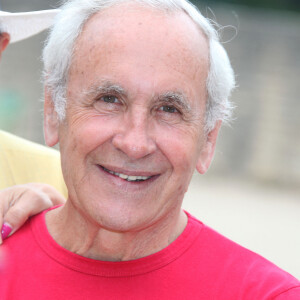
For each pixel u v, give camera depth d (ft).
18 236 8.36
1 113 39.58
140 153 7.25
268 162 41.39
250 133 41.78
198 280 7.66
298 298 7.25
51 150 11.68
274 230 31.01
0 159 10.79
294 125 41.50
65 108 7.77
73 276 7.72
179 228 8.23
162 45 7.26
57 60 7.84
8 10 38.99
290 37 41.91
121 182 7.60
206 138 8.09
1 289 7.74
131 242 7.85
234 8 43.32
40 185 9.29
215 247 8.01
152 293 7.57
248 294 7.47
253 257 7.96
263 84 41.91
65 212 8.25
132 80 7.19
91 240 7.92
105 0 7.55
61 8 8.20
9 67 39.47
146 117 7.32
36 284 7.74
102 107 7.46
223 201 35.50
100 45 7.34
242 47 42.09
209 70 7.70
